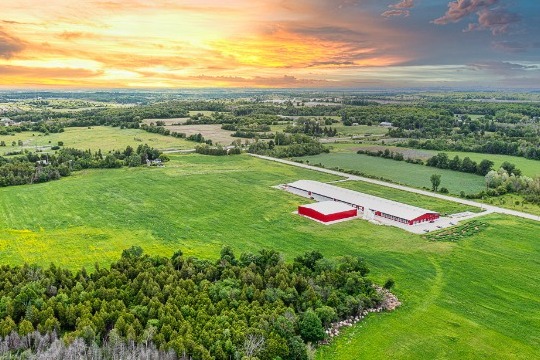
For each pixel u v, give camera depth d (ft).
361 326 259.60
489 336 249.14
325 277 291.38
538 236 399.65
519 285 309.22
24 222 437.99
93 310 252.01
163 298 262.67
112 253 361.71
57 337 230.27
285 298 267.18
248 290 271.69
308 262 318.45
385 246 380.58
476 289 304.09
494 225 428.97
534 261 347.56
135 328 233.55
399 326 259.19
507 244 381.60
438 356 231.09
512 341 244.63
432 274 326.65
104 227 424.46
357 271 306.14
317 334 239.71
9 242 382.01
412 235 406.62
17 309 248.73
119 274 285.84
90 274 303.27
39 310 248.32
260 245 382.83
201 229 422.82
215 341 224.94
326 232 415.85
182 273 293.02
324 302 272.31
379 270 333.42
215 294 266.77
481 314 272.31
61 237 396.37
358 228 426.92
